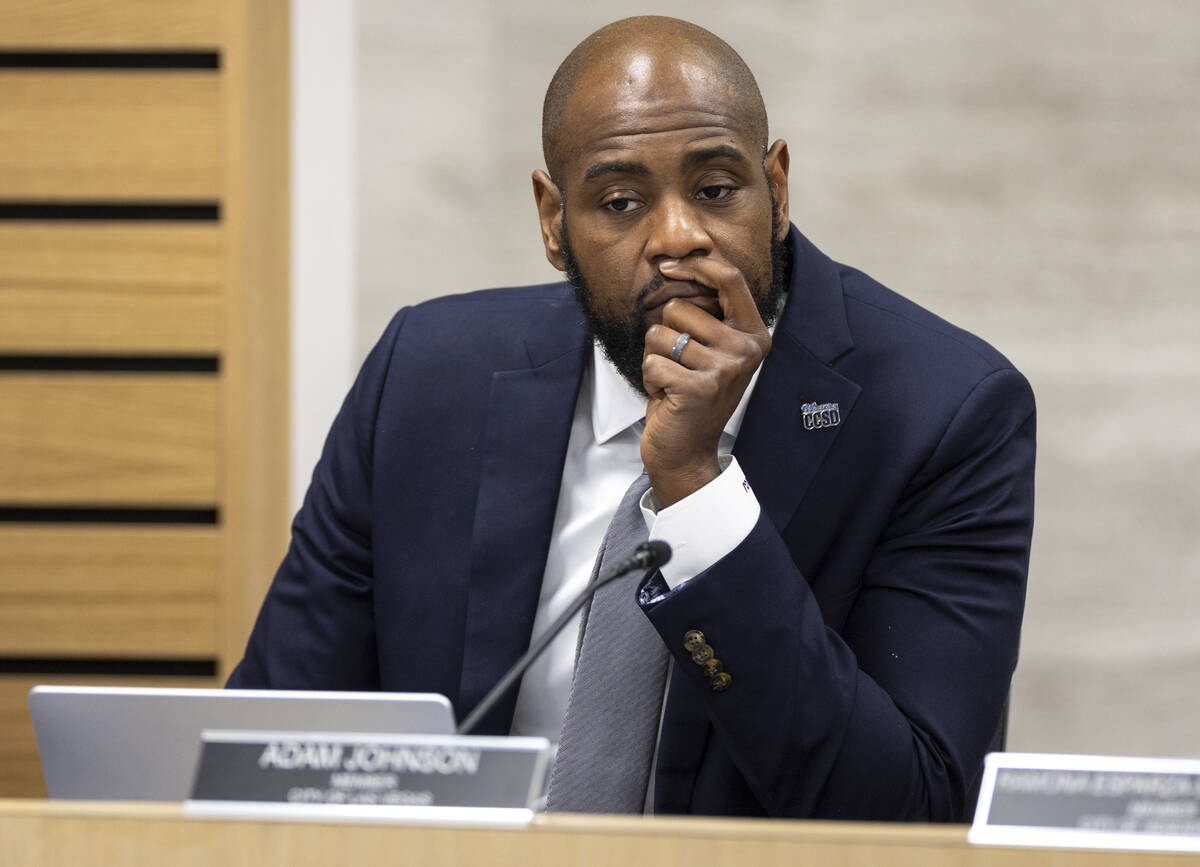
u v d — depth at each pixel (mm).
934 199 10781
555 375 6316
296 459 11188
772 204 5836
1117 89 10703
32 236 11195
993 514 5902
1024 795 3775
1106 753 10812
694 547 5258
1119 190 10734
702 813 5668
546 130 5859
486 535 6102
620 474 6211
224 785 3883
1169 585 10789
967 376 6027
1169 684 10797
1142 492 10789
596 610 5699
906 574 5891
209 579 11195
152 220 11156
